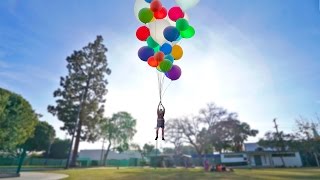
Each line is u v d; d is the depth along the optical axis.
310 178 17.77
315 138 42.28
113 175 19.94
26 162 40.78
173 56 7.06
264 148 58.38
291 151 50.78
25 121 29.08
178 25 6.55
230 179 17.12
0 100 23.64
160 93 6.98
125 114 63.69
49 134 50.62
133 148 73.38
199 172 26.84
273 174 23.03
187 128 45.12
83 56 42.19
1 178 15.27
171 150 73.44
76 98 40.16
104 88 42.31
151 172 25.77
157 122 6.64
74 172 22.94
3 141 24.47
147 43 7.06
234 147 60.22
